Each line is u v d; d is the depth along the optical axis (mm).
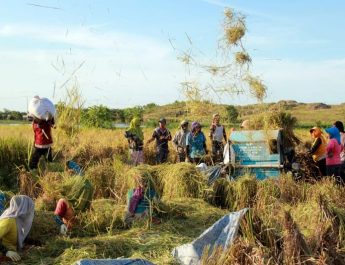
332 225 6715
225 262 5699
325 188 10250
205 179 10406
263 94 12836
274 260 5762
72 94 11734
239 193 10125
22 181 10562
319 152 12586
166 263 6180
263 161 11906
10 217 6660
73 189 8219
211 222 8383
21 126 21688
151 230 7742
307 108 66562
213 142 14672
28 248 6898
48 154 11578
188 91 13969
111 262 5363
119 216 8336
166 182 10406
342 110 59875
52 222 7945
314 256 5918
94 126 25953
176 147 14797
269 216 7250
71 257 6480
